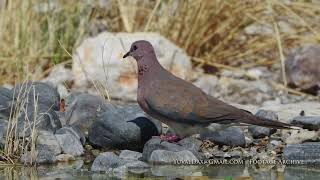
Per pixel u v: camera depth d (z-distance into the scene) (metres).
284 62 16.72
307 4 17.33
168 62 15.83
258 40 17.36
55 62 16.42
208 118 11.23
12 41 16.53
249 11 17.20
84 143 12.16
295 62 16.33
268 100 15.69
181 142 11.56
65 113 12.91
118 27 17.42
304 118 12.38
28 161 11.31
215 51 17.20
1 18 16.67
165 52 15.83
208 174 10.57
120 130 11.74
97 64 15.48
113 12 17.53
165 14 17.09
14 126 11.70
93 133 12.02
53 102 13.12
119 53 15.45
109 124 11.83
